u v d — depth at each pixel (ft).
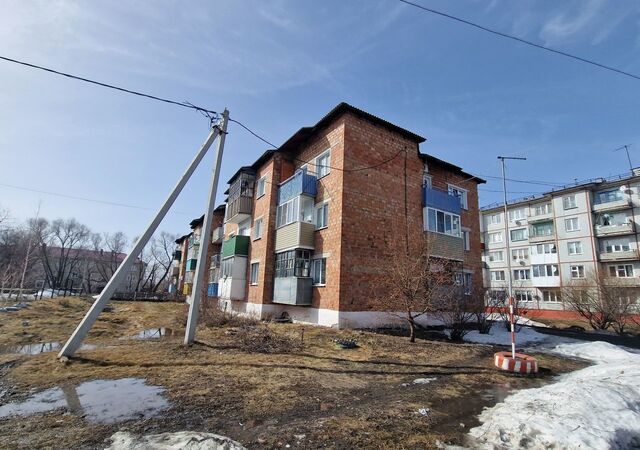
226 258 76.02
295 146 64.90
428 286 41.91
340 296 45.83
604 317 70.18
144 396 18.78
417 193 58.80
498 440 14.49
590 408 16.39
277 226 61.26
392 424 16.06
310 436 14.39
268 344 33.32
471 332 48.98
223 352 29.91
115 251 222.48
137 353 29.01
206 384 20.99
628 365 27.78
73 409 16.80
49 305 75.31
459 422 16.83
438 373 26.50
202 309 55.26
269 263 60.44
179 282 150.20
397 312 49.42
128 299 138.72
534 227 134.31
